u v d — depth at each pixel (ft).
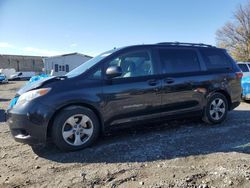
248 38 156.66
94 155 14.64
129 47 17.39
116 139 17.24
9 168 13.42
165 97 17.71
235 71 21.34
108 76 15.74
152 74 17.49
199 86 19.15
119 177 11.91
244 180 11.27
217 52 21.03
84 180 11.74
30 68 261.65
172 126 20.16
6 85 113.39
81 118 15.44
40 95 14.66
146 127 19.77
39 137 14.62
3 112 31.45
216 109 20.36
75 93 15.10
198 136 17.56
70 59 168.96
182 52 19.19
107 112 15.99
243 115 24.14
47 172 12.75
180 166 12.87
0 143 17.44
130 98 16.52
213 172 12.07
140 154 14.56
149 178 11.73
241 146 15.44
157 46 18.37
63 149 15.11
